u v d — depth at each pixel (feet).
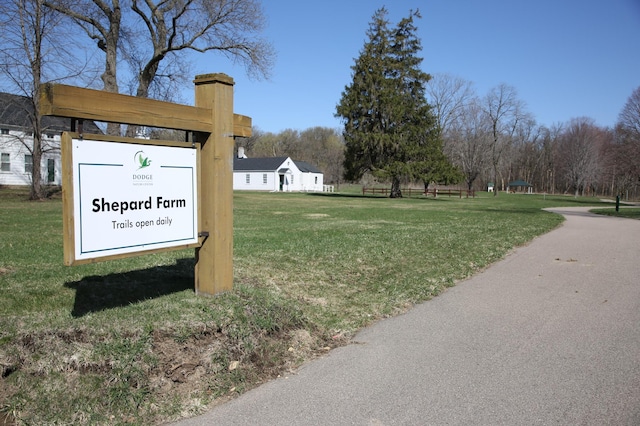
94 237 13.34
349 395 12.56
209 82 16.46
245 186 224.33
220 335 14.67
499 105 209.46
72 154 12.76
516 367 14.37
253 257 28.45
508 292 23.77
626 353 15.53
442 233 45.32
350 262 28.84
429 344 16.35
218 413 11.63
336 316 18.99
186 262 24.85
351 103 140.56
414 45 144.56
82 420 10.96
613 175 249.96
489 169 284.41
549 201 155.63
